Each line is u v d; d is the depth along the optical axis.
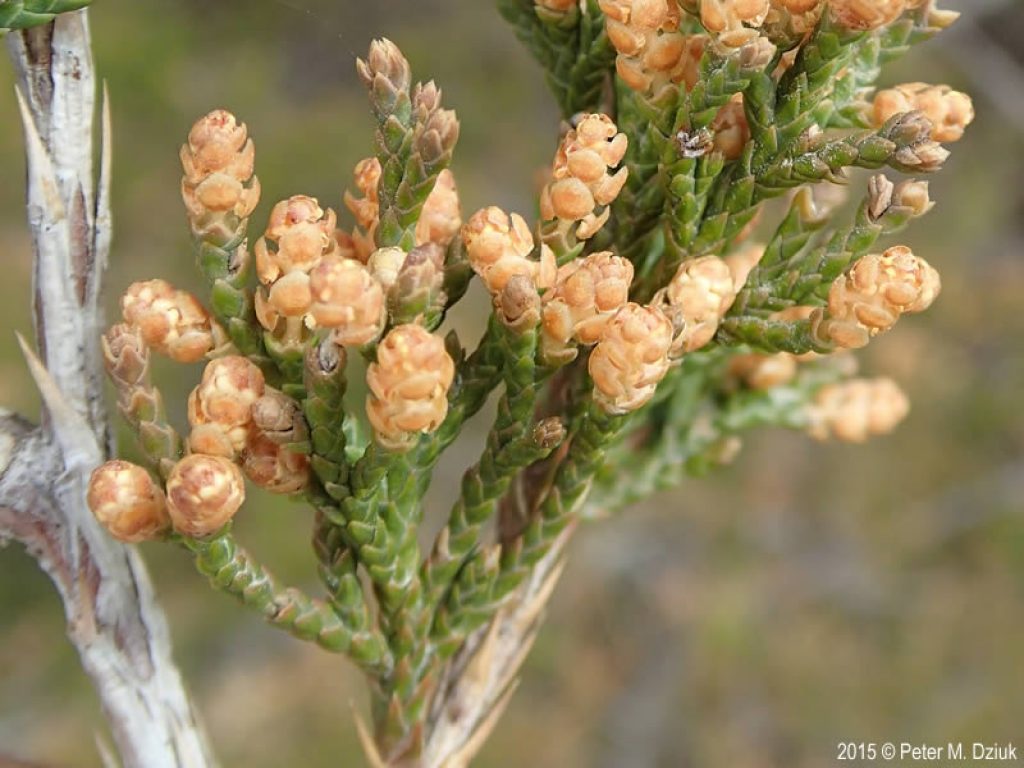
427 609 0.07
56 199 0.07
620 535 0.25
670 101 0.07
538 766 0.22
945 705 0.23
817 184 0.07
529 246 0.06
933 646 0.23
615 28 0.06
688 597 0.24
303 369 0.06
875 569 0.24
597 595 0.24
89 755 0.20
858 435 0.09
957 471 0.25
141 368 0.06
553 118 0.28
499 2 0.08
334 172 0.25
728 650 0.23
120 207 0.23
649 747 0.22
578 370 0.07
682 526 0.25
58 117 0.06
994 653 0.23
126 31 0.24
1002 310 0.26
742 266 0.07
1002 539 0.24
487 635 0.07
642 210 0.07
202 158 0.06
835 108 0.07
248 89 0.25
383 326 0.06
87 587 0.07
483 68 0.28
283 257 0.06
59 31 0.06
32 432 0.07
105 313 0.07
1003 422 0.25
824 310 0.06
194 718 0.07
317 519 0.07
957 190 0.28
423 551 0.22
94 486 0.06
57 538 0.07
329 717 0.21
